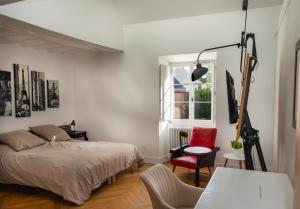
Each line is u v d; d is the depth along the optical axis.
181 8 4.40
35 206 3.11
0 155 3.65
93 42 4.16
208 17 4.43
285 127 2.72
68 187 3.06
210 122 5.03
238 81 4.30
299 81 0.91
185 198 2.22
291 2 2.50
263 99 4.14
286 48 2.81
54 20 3.34
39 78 4.96
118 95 5.31
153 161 5.04
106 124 5.48
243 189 1.75
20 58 4.59
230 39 4.31
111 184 3.83
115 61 5.28
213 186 1.81
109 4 4.51
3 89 4.25
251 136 2.69
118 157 3.86
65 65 5.60
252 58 2.83
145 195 3.43
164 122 5.20
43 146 4.18
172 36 4.73
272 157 4.12
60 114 5.50
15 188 3.69
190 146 4.28
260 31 4.11
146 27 4.93
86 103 5.66
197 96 5.16
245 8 4.02
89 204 3.15
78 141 4.75
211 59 4.98
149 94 5.01
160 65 4.90
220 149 4.49
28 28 3.20
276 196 1.63
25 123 4.69
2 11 2.67
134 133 5.21
